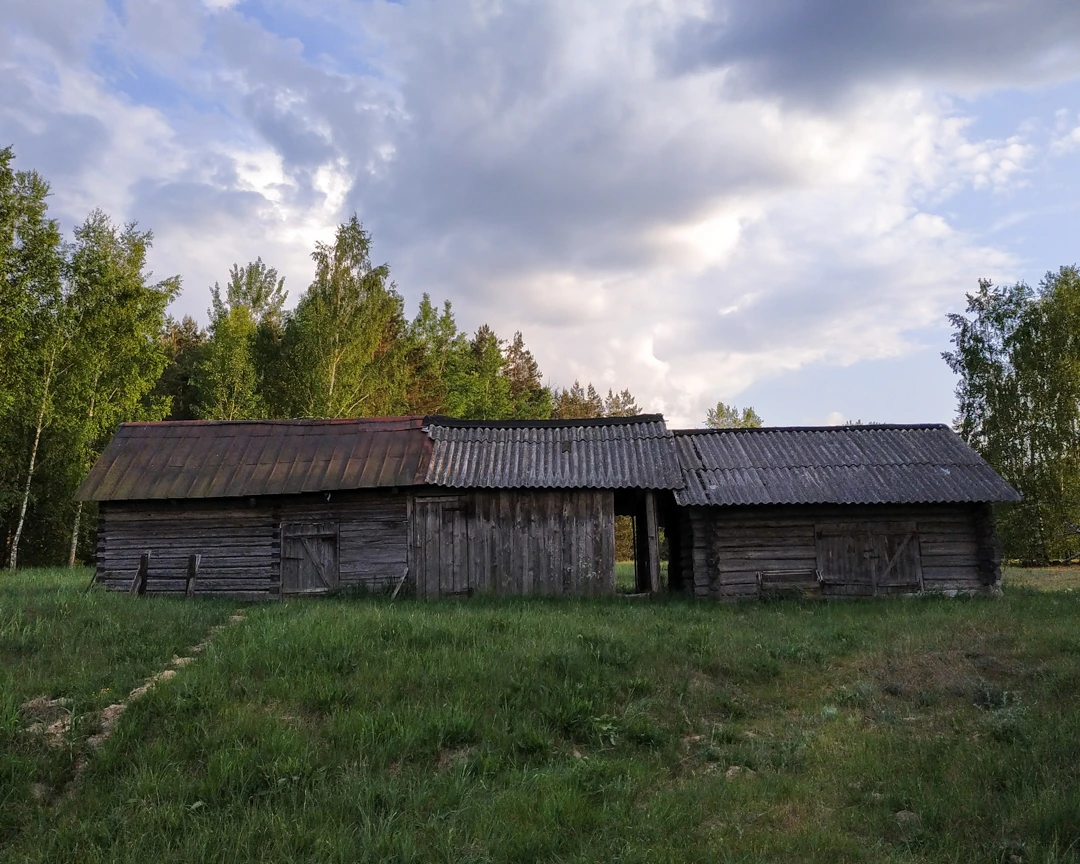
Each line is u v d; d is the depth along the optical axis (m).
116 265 30.73
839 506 18.16
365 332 37.75
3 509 27.83
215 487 18.00
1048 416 31.59
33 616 11.07
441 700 8.41
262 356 41.47
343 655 9.40
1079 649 10.38
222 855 5.54
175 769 6.77
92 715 7.68
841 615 14.50
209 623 12.06
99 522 18.44
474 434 19.91
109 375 30.62
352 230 37.75
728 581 17.72
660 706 8.80
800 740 7.94
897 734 7.98
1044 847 5.39
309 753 7.03
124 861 5.40
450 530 17.91
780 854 5.57
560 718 8.09
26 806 6.22
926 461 19.20
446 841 5.66
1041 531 31.28
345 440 19.38
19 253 26.61
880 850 5.63
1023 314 32.75
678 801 6.44
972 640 11.32
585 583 17.67
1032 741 7.31
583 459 18.78
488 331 61.09
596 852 5.57
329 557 18.06
